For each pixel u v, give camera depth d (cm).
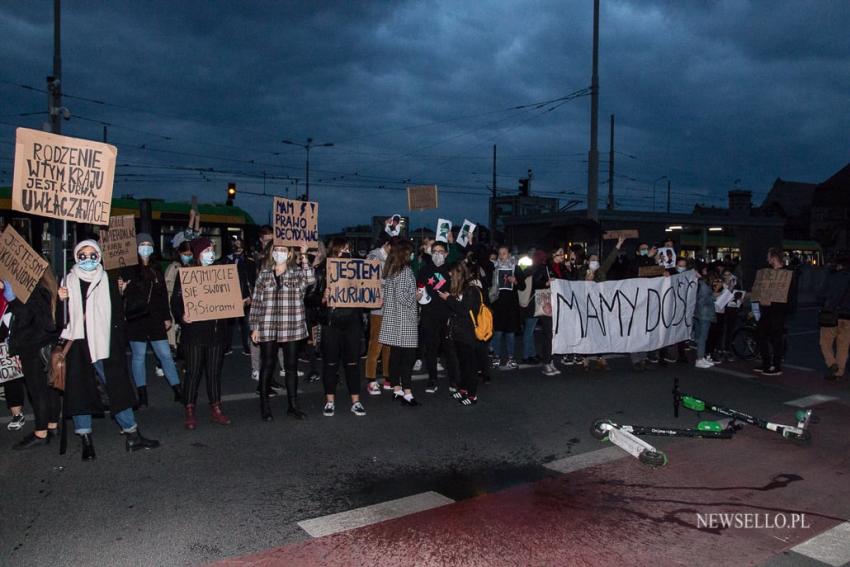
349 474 525
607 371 991
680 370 1016
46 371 569
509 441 623
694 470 550
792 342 1417
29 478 500
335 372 698
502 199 4206
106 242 746
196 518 435
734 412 673
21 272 560
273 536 411
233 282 645
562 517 448
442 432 649
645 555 395
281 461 552
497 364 1019
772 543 416
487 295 980
